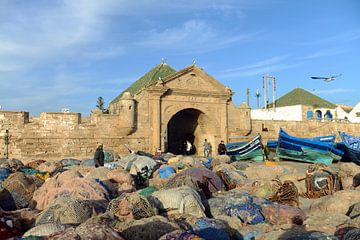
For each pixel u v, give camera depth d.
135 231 8.10
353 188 15.82
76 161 27.14
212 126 39.06
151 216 9.32
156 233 8.03
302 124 45.41
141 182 18.69
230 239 9.23
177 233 7.11
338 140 47.38
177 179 14.03
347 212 10.95
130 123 33.28
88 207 9.84
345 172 19.39
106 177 16.22
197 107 38.00
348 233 7.87
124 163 22.56
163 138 35.72
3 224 8.73
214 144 38.91
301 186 16.34
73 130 31.78
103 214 9.16
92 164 23.67
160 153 32.28
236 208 11.05
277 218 10.80
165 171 19.38
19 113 29.91
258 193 13.86
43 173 18.56
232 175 17.31
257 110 61.03
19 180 12.70
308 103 67.06
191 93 37.31
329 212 11.16
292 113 59.66
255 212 10.93
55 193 11.75
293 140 33.47
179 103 36.94
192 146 42.88
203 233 8.52
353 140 33.34
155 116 35.19
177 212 10.37
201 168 16.05
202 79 38.31
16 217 9.77
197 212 10.41
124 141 33.81
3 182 13.21
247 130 40.31
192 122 42.09
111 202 10.09
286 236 8.08
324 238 7.56
